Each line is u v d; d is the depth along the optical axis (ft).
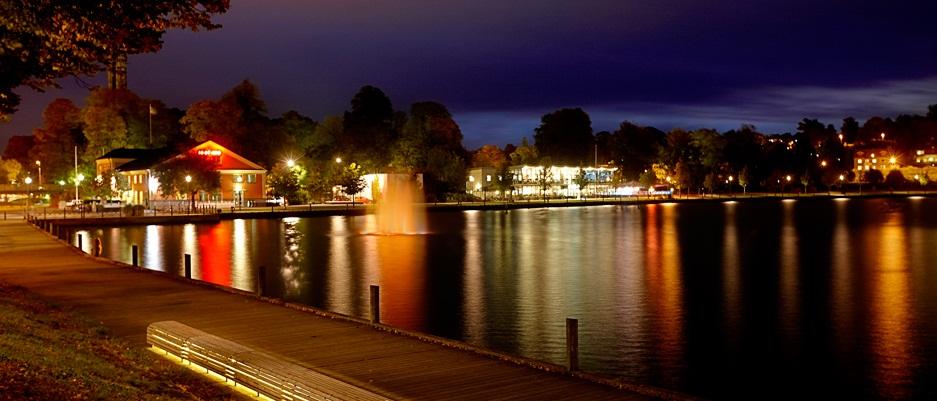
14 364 37.09
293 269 136.87
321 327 60.23
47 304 69.62
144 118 435.53
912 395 60.39
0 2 43.78
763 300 103.24
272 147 398.83
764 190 547.90
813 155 575.79
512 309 95.86
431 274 130.52
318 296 106.11
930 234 221.25
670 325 85.92
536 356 71.10
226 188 323.98
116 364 44.01
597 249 177.17
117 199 329.72
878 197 519.60
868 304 100.07
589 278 125.80
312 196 348.18
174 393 39.70
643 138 577.43
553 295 107.45
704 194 511.40
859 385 62.75
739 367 68.03
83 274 95.09
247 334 57.72
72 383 36.47
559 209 369.50
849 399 59.21
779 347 75.51
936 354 72.84
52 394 33.91
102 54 51.85
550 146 556.10
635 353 73.05
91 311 68.03
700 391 60.95
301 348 53.01
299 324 61.52
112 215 248.52
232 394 40.68
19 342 42.96
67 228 216.74
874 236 214.28
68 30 46.47
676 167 511.40
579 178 471.62
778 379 64.64
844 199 501.56
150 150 381.81
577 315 91.66
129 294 78.07
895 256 161.99
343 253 164.76
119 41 49.88
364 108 435.12
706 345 75.97
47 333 49.78
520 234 220.02
